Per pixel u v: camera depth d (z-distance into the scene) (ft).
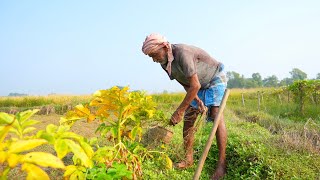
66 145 6.57
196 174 11.39
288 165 13.42
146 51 13.50
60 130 7.10
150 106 13.08
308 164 13.76
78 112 12.01
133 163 11.64
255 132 22.43
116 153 11.28
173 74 14.75
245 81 313.53
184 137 15.35
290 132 20.07
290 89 47.62
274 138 17.15
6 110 62.03
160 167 14.65
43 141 5.68
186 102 13.61
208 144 11.55
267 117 35.78
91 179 9.38
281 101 53.47
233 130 20.44
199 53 14.30
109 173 9.84
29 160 5.37
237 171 14.55
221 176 14.60
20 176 13.62
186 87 15.43
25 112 6.80
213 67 14.76
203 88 15.08
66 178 8.36
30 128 6.57
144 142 17.37
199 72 14.37
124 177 10.90
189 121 15.53
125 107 12.12
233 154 16.20
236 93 96.17
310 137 19.21
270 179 12.91
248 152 15.14
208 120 15.56
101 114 12.35
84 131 29.07
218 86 14.92
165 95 90.17
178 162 15.69
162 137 16.10
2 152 5.39
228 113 38.60
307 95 44.27
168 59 13.82
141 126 13.91
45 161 5.44
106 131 12.22
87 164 6.69
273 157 14.23
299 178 12.34
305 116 41.75
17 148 5.44
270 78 310.65
